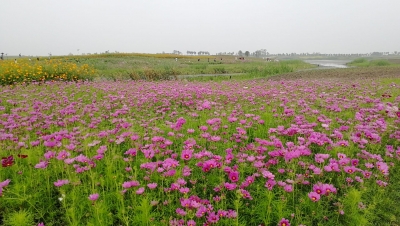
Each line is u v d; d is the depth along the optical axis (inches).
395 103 274.2
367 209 112.4
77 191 121.7
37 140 171.5
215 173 144.0
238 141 176.2
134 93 351.6
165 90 370.3
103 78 695.1
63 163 141.7
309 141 155.3
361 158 161.8
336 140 175.6
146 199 110.2
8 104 295.3
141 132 203.3
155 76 725.3
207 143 191.0
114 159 148.7
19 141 168.6
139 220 106.3
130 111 262.4
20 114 237.8
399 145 183.8
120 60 1530.5
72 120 210.8
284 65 1058.1
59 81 517.0
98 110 261.4
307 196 123.5
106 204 116.5
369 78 617.0
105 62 1348.4
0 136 157.6
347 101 290.2
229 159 138.1
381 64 1573.6
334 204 120.0
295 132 169.8
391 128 198.1
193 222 100.5
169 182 134.3
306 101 299.9
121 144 186.7
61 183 116.8
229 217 105.0
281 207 110.0
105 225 103.3
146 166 129.1
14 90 363.9
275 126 222.5
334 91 375.6
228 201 126.5
